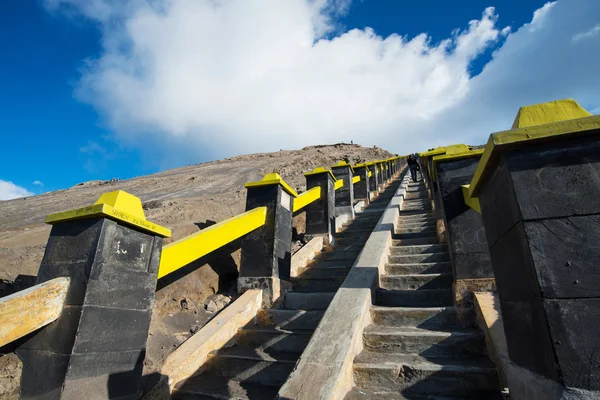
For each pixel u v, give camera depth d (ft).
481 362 9.66
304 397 7.73
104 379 8.46
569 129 6.00
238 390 11.13
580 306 5.44
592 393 5.00
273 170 69.00
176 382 11.36
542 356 5.86
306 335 13.32
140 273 9.87
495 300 11.78
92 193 48.62
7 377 9.89
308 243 24.52
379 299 14.48
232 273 20.12
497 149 6.63
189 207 28.19
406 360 10.05
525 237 6.07
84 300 8.19
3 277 13.93
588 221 5.72
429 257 17.46
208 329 13.71
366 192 43.88
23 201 42.91
